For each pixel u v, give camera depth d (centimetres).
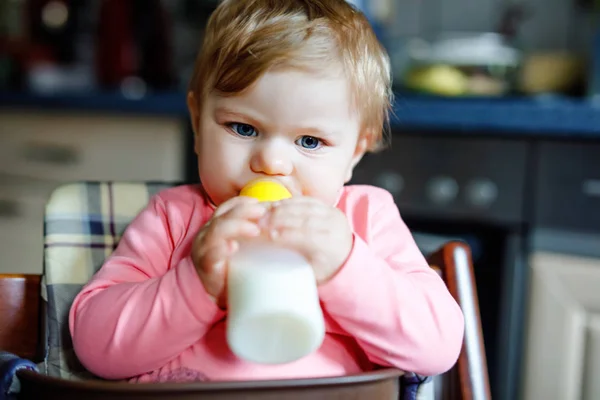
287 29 61
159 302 54
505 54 144
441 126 125
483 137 126
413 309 56
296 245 51
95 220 75
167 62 177
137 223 69
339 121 61
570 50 166
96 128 156
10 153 166
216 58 63
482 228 130
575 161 120
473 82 142
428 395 63
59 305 70
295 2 66
